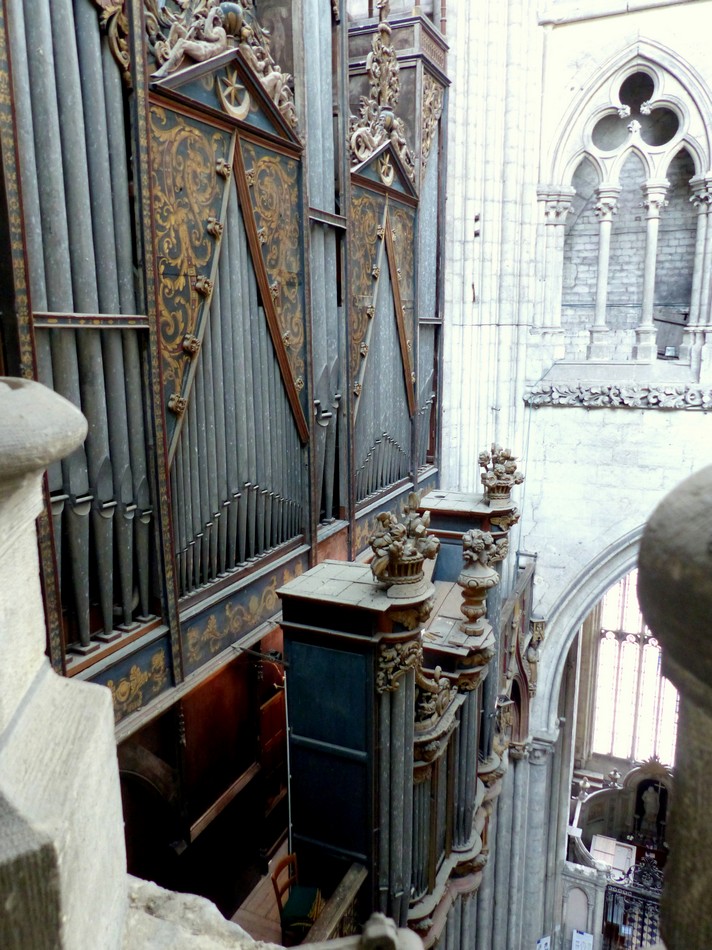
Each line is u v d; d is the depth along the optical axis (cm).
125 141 383
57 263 341
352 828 429
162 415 416
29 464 84
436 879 519
